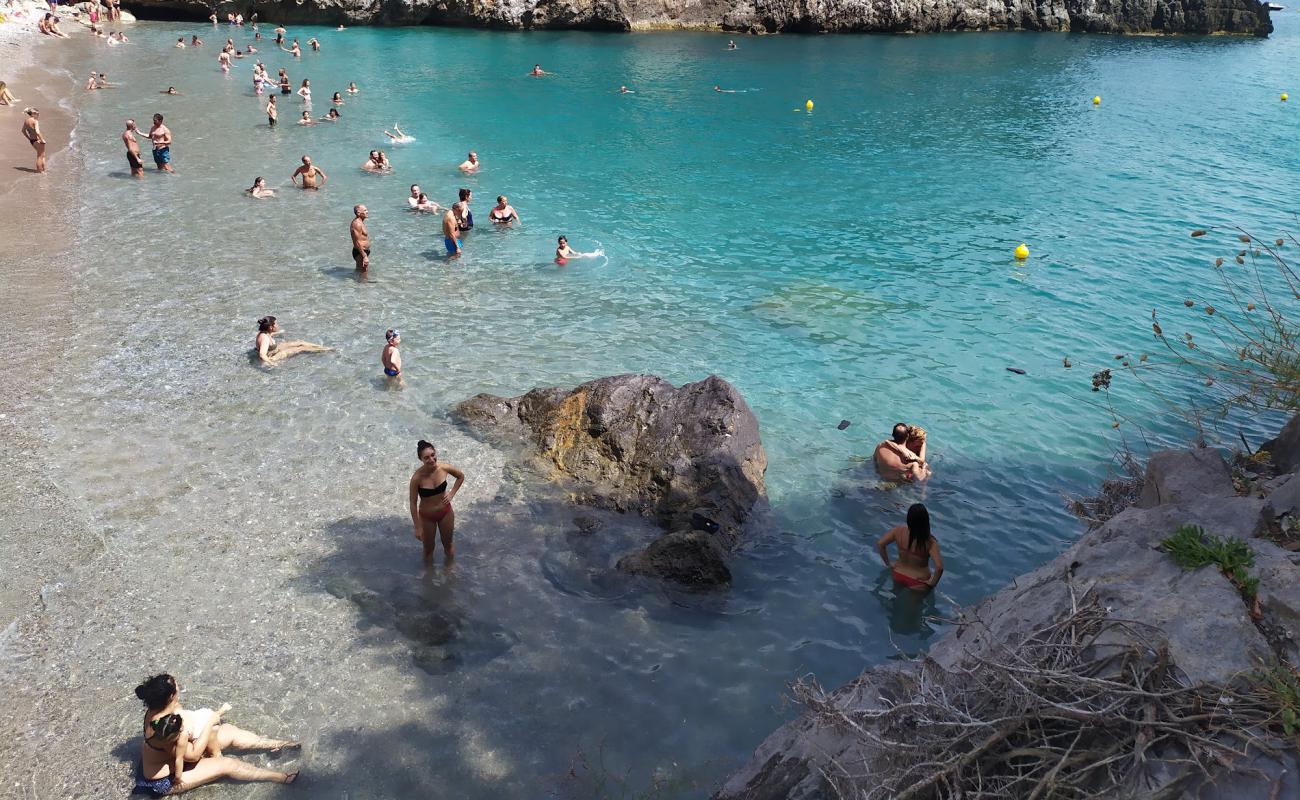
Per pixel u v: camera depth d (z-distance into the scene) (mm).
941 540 11750
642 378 13805
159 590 10156
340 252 22062
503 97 44062
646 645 9711
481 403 14328
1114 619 5992
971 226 26062
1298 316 19266
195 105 39000
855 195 29312
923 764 5762
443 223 22109
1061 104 46938
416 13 65438
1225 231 25734
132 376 15109
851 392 15727
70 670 8977
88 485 12023
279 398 14641
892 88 50562
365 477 12609
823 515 12258
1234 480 8594
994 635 6793
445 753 8211
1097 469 13414
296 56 52844
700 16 69875
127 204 25062
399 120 38094
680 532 10984
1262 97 50219
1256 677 5285
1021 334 18375
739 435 12812
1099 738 5492
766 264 22484
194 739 7773
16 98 38250
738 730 8602
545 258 22312
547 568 10898
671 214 26625
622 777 8008
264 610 9938
